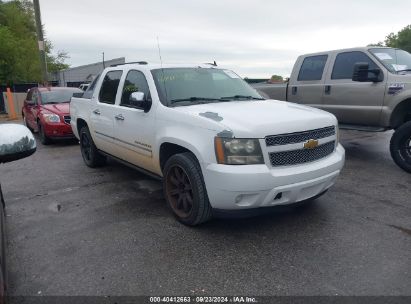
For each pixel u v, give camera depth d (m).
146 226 3.96
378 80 6.12
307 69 7.52
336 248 3.39
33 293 2.81
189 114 3.73
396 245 3.43
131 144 4.80
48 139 9.29
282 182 3.32
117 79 5.33
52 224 4.09
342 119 6.88
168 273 3.04
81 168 6.66
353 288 2.78
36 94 10.86
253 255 3.30
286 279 2.92
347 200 4.62
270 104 4.34
